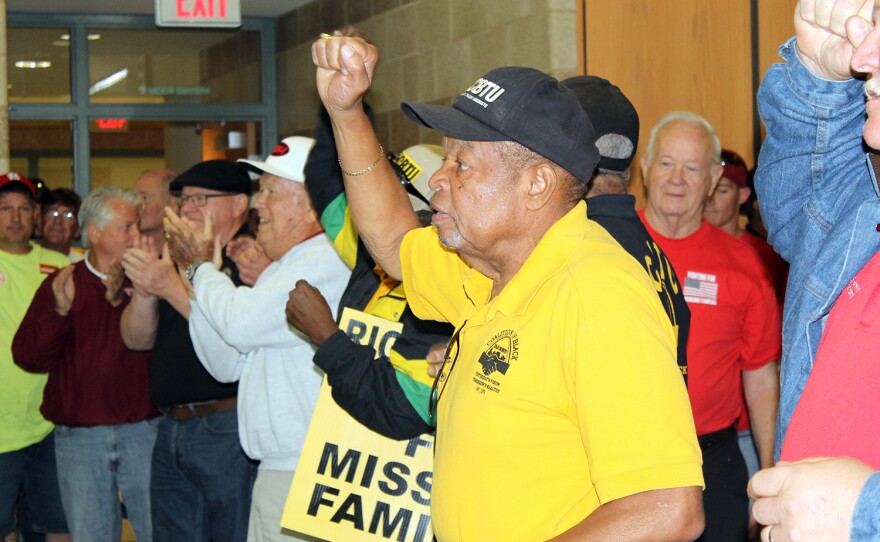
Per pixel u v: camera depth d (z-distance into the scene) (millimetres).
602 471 1332
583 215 1576
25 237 4246
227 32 7887
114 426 3768
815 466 1086
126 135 7750
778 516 1096
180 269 3164
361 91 1902
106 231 3742
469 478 1488
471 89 1590
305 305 2398
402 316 2398
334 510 2336
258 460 3145
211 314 2912
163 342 3453
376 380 2188
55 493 4105
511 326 1479
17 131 7527
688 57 4840
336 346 2244
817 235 1516
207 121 7914
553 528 1427
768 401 3160
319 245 2932
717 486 2908
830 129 1495
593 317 1374
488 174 1546
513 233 1564
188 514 3506
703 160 3166
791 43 1577
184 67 7812
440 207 1601
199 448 3361
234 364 3113
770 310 3080
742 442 3641
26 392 3998
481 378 1491
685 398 1365
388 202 2033
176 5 5453
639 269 1474
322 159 2611
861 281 1320
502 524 1450
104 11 7488
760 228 4199
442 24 5602
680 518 1300
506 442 1451
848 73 1424
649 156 3258
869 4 1346
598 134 2072
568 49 4691
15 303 4105
